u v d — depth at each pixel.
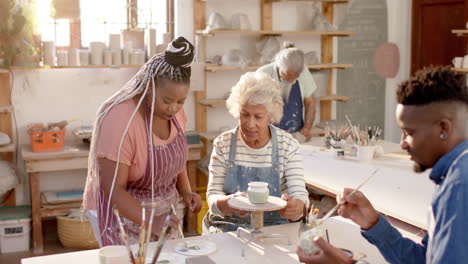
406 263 1.61
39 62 4.46
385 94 6.04
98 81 4.93
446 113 1.36
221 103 5.21
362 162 3.58
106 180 2.09
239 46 5.30
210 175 2.49
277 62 4.17
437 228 1.32
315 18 5.41
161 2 5.05
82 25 4.84
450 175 1.32
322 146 4.14
